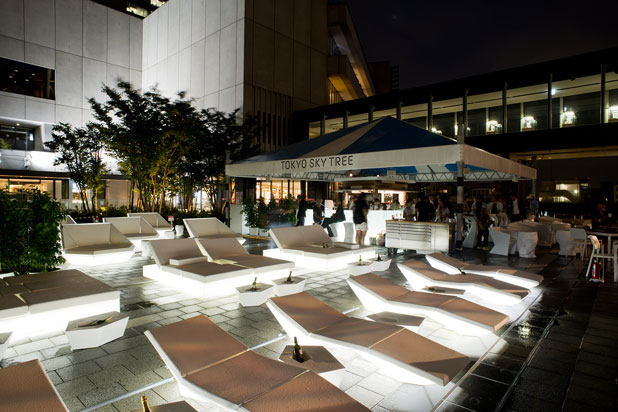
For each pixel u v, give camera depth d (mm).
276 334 4348
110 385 3168
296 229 9047
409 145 7828
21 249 6227
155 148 16109
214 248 7426
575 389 3139
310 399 2178
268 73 23703
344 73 27719
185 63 26531
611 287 6750
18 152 26250
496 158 8469
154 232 11273
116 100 16609
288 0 24922
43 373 2262
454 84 18766
